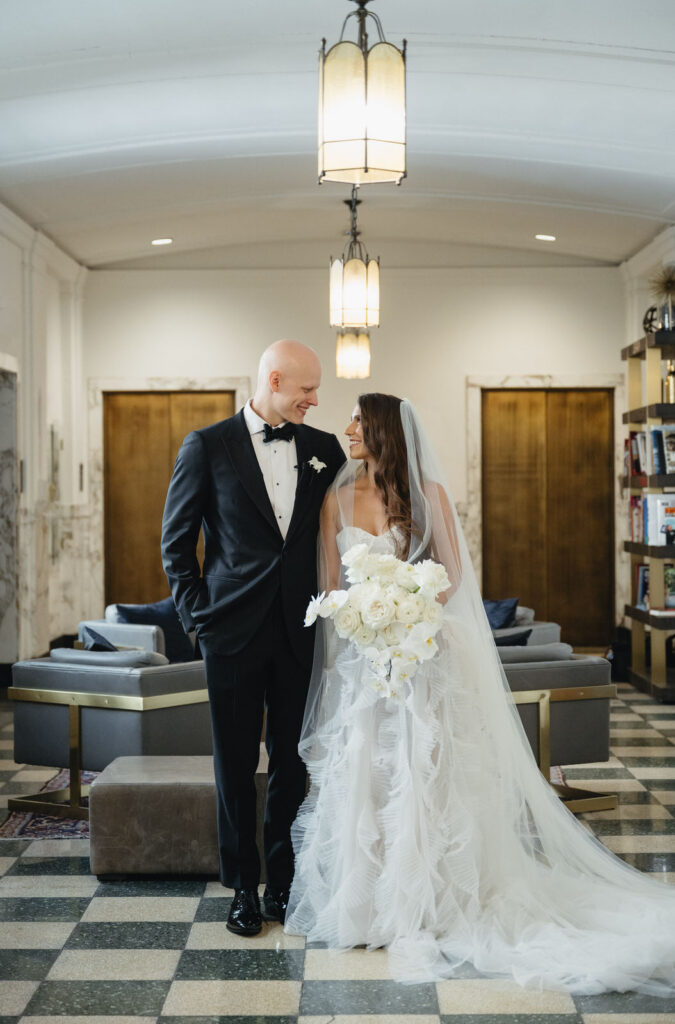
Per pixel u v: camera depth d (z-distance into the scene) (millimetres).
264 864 3803
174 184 7461
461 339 10211
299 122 6598
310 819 3387
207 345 10242
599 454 10297
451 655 3412
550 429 10312
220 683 3324
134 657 4621
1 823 4637
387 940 3250
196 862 3846
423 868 3258
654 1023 2770
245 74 6484
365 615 3221
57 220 8180
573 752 4570
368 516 3449
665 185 7008
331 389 10250
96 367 10273
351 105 3994
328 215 8867
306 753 3383
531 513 10336
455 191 7750
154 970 3117
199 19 5977
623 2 5770
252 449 3402
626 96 6551
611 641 10328
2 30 6078
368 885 3271
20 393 8242
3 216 7621
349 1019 2807
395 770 3318
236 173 7289
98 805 3842
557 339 10188
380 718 3346
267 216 8844
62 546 9938
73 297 10023
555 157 6762
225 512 3367
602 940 3170
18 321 8211
